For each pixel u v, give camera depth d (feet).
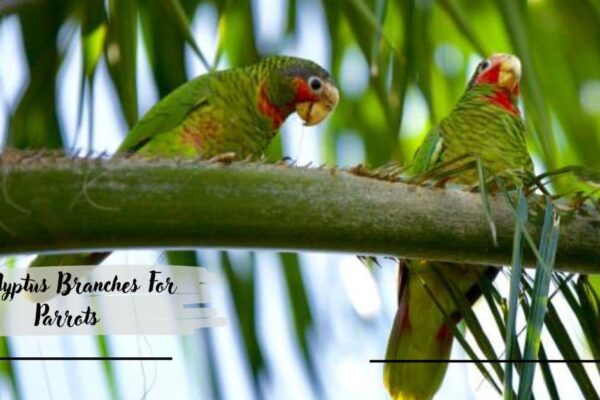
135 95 20.15
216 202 13.76
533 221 15.14
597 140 24.02
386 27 22.02
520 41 20.08
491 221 13.55
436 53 25.16
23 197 13.37
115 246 13.76
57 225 13.44
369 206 14.26
